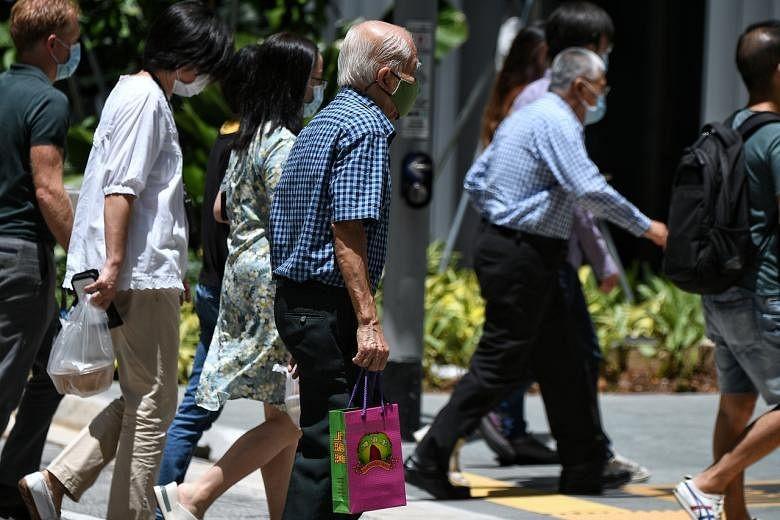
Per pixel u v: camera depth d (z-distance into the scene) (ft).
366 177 40.68
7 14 124.47
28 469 54.13
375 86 42.34
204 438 72.23
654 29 137.08
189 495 47.14
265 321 47.44
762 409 90.53
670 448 77.82
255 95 48.80
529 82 70.44
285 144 47.73
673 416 89.76
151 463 49.29
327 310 41.47
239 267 47.96
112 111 48.42
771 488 65.92
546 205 60.85
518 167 61.31
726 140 50.52
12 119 50.24
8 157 50.31
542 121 61.00
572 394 64.03
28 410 54.34
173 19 49.75
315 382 41.81
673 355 105.29
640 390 103.71
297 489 41.96
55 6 51.39
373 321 40.60
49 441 78.59
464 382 62.59
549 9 139.03
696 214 50.14
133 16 122.83
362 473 40.52
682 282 50.67
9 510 53.83
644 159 138.41
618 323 107.34
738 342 51.13
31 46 51.52
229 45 50.62
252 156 48.06
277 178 47.26
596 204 59.77
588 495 64.44
